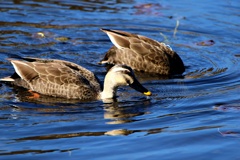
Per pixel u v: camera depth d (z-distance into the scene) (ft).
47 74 51.24
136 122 44.91
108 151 39.47
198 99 49.90
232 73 56.54
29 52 59.26
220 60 60.18
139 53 58.44
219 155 38.99
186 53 61.98
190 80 55.21
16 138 41.55
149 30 67.00
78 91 50.31
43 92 50.90
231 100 49.52
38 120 44.93
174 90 52.44
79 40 63.41
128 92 52.11
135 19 69.21
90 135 42.22
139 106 48.55
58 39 62.90
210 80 54.95
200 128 43.47
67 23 67.05
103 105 48.93
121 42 58.95
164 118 45.73
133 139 41.47
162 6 73.20
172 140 41.32
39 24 66.28
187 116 46.09
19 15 68.13
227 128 43.45
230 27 67.77
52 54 59.36
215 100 49.55
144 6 73.15
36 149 39.70
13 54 58.34
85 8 71.56
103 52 61.41
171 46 63.57
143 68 58.18
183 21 69.21
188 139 41.47
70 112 47.03
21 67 51.67
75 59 59.00
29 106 47.93
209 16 70.54
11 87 51.72
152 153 39.24
